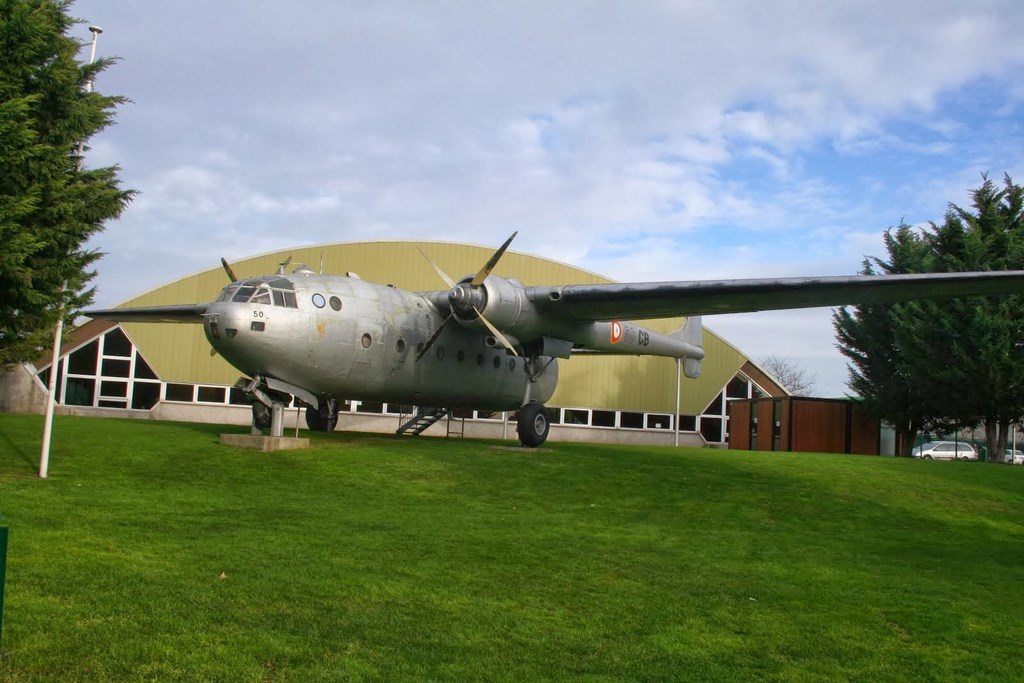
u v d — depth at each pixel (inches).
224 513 392.5
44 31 431.5
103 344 1277.1
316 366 643.5
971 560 410.0
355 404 1301.7
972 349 1032.8
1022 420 1063.0
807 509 512.4
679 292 640.4
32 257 444.8
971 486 606.5
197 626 221.6
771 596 306.3
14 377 1229.1
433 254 1405.0
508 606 266.5
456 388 786.2
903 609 299.3
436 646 223.3
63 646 198.5
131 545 308.3
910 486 593.0
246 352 610.5
